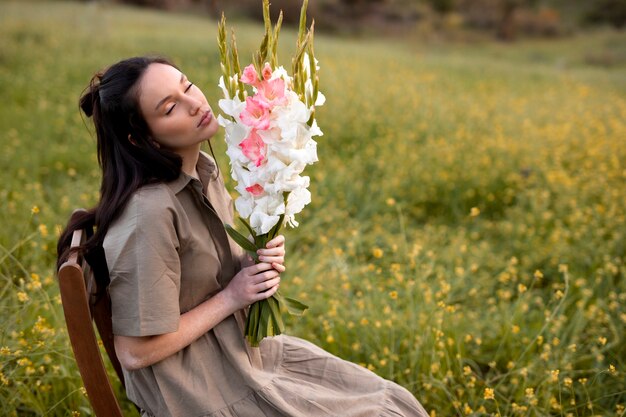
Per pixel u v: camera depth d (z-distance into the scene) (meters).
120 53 11.21
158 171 1.72
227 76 1.72
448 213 5.19
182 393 1.76
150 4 29.59
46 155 5.44
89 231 1.90
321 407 1.82
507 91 10.60
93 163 5.41
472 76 12.62
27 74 8.81
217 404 1.78
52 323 2.90
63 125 6.54
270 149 1.65
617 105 9.01
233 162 1.74
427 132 6.72
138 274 1.64
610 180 5.17
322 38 25.70
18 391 2.49
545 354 2.79
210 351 1.84
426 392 2.76
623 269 3.70
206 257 1.81
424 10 37.41
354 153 6.15
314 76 1.66
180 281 1.78
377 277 3.65
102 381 1.68
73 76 9.03
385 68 11.33
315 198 4.83
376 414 1.87
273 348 2.03
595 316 3.33
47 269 3.50
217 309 1.80
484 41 34.75
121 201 1.68
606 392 2.84
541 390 2.80
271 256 1.84
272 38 1.71
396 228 4.69
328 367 2.01
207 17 28.45
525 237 4.43
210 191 1.97
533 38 36.66
